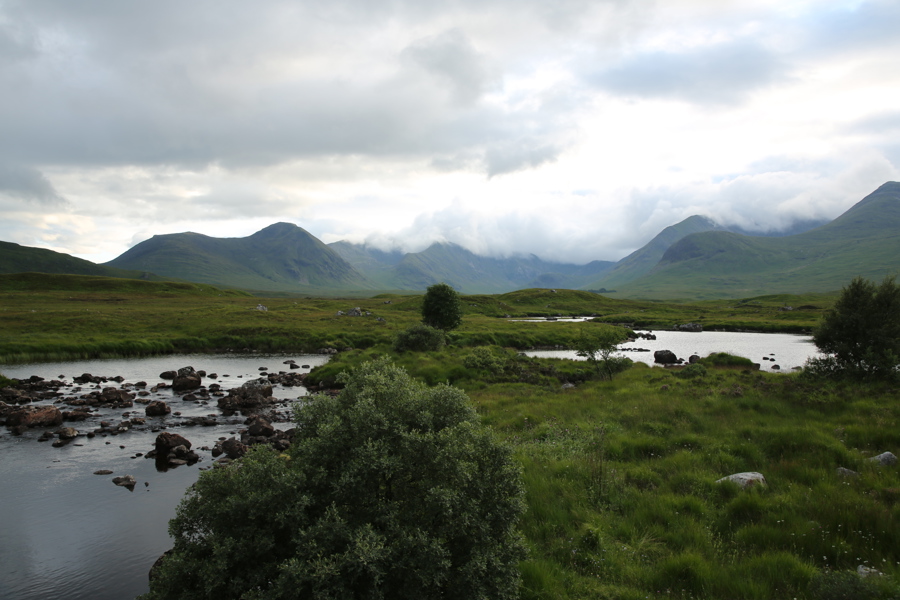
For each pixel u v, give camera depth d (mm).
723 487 12031
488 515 7434
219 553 6441
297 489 6922
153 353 59625
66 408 29047
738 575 8516
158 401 30047
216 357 57312
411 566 6352
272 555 6816
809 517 10406
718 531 10297
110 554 12312
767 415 18906
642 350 65000
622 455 15391
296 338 69125
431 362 38344
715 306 184125
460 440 7773
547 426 18984
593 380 34250
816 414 18359
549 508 11453
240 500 6785
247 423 25812
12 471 18156
